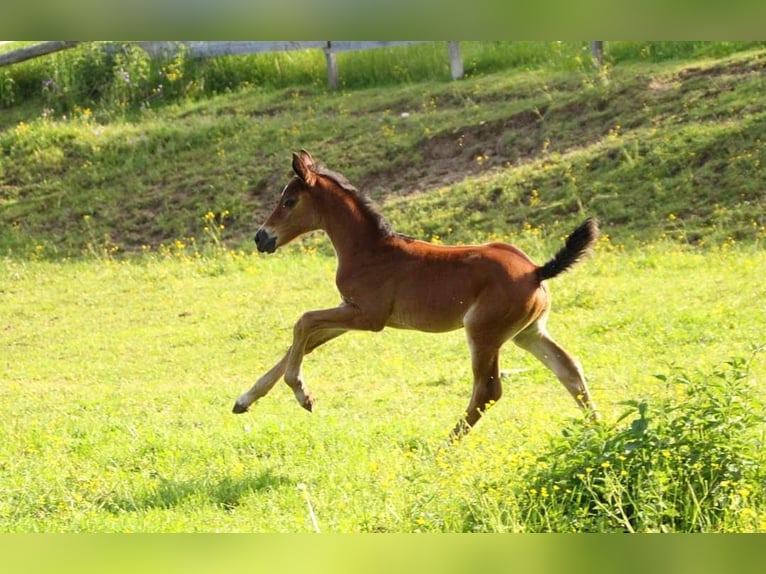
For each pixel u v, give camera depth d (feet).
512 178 63.41
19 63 88.79
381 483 26.55
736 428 24.34
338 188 31.91
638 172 60.70
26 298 59.31
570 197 60.34
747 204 56.13
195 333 50.47
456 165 67.82
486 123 69.92
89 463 31.09
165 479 28.84
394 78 82.33
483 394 30.14
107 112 83.41
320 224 32.07
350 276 31.32
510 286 29.66
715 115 63.31
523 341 31.30
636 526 23.13
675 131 62.75
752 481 23.49
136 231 68.49
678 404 26.11
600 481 24.08
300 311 52.13
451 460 27.32
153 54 87.66
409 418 34.19
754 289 46.14
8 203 73.05
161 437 33.24
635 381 36.06
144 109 83.92
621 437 24.35
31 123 81.66
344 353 44.83
